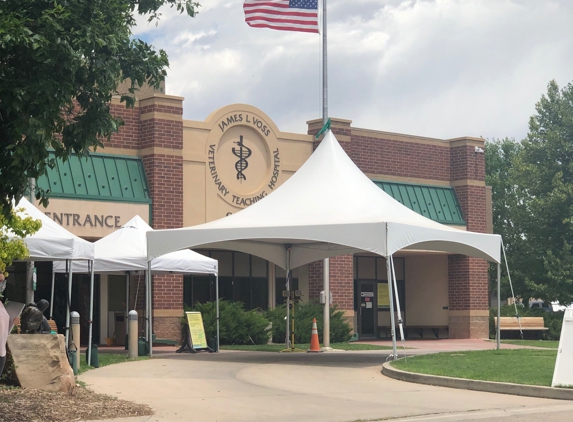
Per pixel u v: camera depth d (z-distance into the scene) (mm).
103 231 24484
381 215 19172
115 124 11516
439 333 33344
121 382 14195
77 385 13125
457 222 32625
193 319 22438
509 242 50031
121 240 21281
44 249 15430
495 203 51531
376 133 31141
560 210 35125
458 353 20625
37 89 9953
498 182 51719
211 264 22234
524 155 36812
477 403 12250
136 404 11469
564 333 13430
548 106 36781
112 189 24875
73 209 23906
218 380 14867
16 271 26141
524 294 37688
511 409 11695
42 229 15969
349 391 13578
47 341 12180
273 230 18391
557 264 34844
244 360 19297
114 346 25984
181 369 16719
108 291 27000
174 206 25828
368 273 33594
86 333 26594
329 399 12555
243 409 11406
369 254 32656
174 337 25344
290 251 24016
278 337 27219
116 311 26969
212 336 24750
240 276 29125
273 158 28500
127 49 11711
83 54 10648
